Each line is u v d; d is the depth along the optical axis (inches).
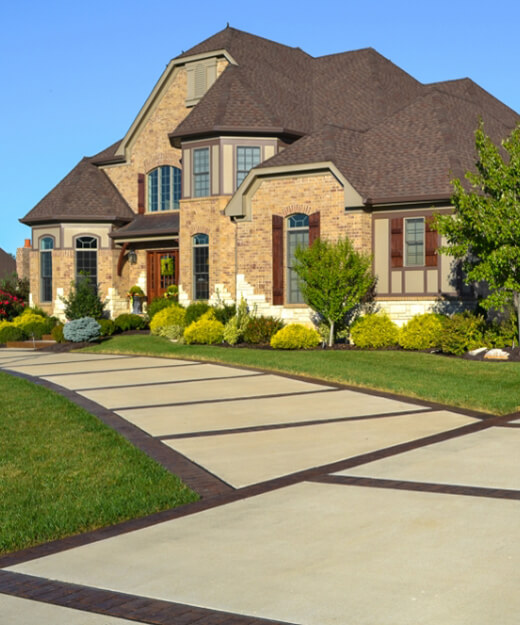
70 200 1357.0
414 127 1096.2
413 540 265.3
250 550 262.7
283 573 238.7
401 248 997.8
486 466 372.2
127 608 216.8
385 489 336.8
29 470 399.5
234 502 328.8
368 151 1085.1
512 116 1371.8
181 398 620.7
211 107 1206.9
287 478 368.5
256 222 1084.5
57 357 1004.6
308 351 929.5
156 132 1354.6
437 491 329.4
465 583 224.4
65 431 493.7
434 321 908.0
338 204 1013.2
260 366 802.2
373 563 244.2
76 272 1350.9
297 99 1291.8
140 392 655.8
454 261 960.9
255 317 1045.2
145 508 325.4
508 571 232.7
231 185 1173.7
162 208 1354.6
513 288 788.6
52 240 1368.1
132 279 1371.8
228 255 1162.0
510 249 766.5
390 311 1002.1
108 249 1350.9
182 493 346.0
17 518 316.2
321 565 244.4
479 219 795.4
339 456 412.5
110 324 1237.7
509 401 579.2
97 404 599.5
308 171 1033.5
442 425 495.8
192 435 480.1
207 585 231.6
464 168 994.7
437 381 679.7
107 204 1364.4
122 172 1402.6
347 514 300.5
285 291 1067.9
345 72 1365.7
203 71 1299.2
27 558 267.7
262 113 1179.3
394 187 999.6
